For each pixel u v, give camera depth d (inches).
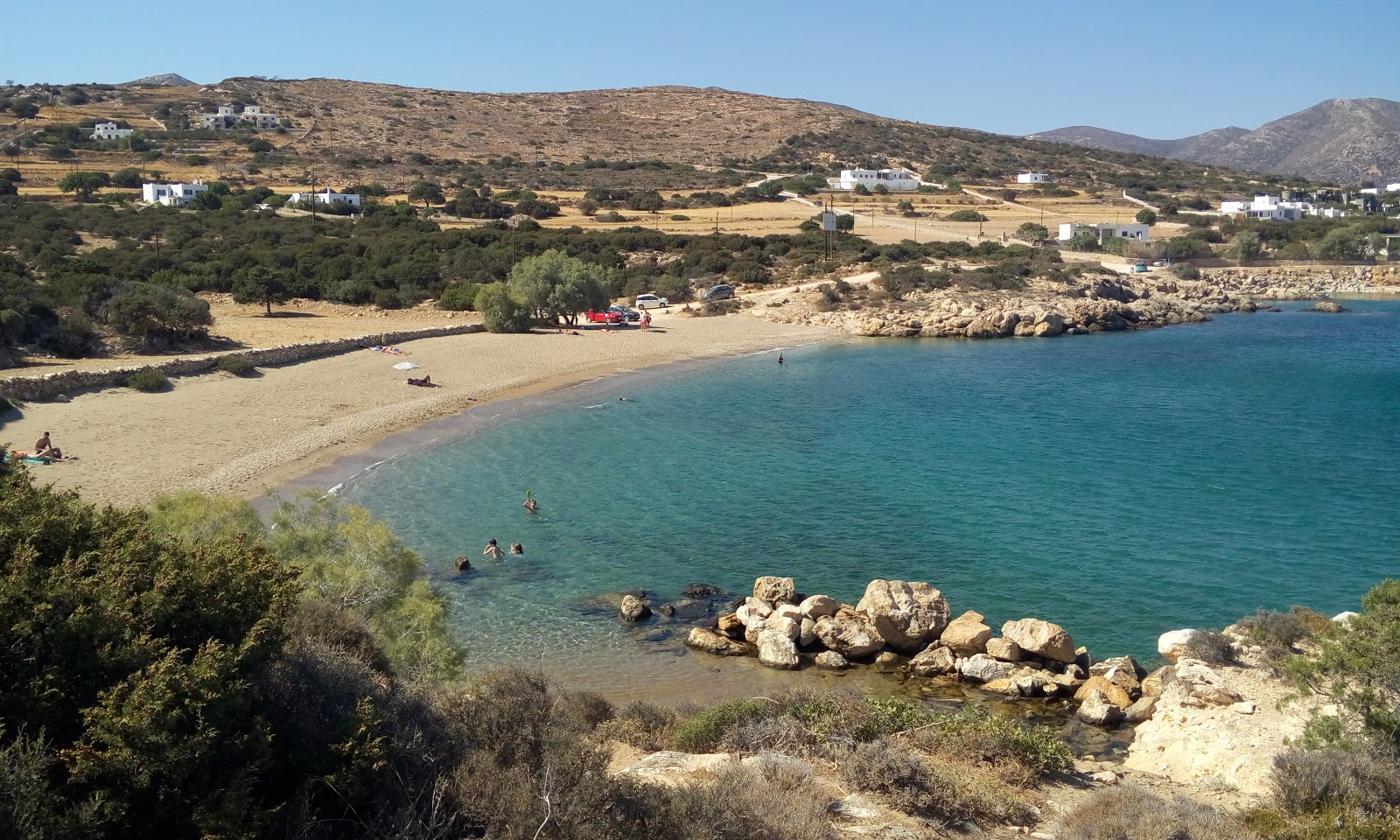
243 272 3489.2
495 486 1556.3
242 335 2696.9
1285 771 567.5
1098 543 1315.2
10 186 5118.1
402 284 3678.6
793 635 1006.4
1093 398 2400.3
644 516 1428.4
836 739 619.5
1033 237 5777.6
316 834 359.9
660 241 4862.2
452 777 406.6
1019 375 2741.1
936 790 529.7
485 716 473.7
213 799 336.5
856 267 4532.5
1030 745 642.2
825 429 2028.8
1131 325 3939.5
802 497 1530.5
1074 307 3836.1
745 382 2591.0
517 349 2819.9
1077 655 966.4
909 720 681.0
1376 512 1448.1
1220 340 3560.5
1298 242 6013.8
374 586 759.1
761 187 7263.8
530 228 5098.4
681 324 3565.5
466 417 2015.3
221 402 1918.1
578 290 3316.9
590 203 6097.4
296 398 2015.3
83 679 355.9
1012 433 2000.5
